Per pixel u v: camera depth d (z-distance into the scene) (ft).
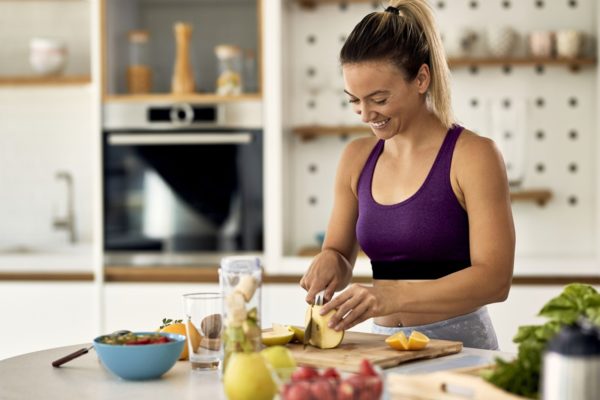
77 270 14.55
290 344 6.63
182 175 14.46
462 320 7.52
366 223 7.86
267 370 5.12
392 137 7.80
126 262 14.55
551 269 13.65
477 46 14.93
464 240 7.54
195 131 14.43
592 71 14.85
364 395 4.46
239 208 14.37
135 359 5.72
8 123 16.39
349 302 6.45
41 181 16.48
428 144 7.64
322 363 6.04
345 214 8.27
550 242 15.05
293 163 15.43
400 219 7.63
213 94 14.42
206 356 6.08
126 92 14.74
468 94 15.02
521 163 14.26
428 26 7.44
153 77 14.76
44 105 16.39
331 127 14.78
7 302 14.49
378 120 7.38
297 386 4.45
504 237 7.17
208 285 14.21
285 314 14.05
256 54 14.53
